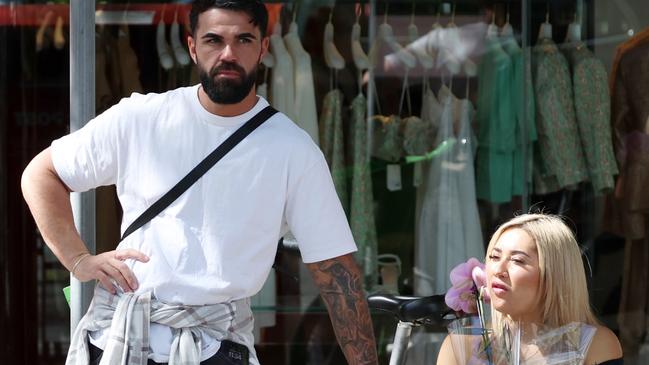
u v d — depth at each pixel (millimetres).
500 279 9203
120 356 8000
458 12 15719
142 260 8094
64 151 8453
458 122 15656
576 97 15594
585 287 9297
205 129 8234
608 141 15570
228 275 8125
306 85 15492
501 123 15594
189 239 8125
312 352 15383
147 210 8219
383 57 15703
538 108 15578
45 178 8445
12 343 15719
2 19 15641
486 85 15672
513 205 15594
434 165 15641
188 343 8008
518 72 15594
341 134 15594
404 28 15703
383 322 15016
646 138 15609
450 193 15594
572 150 15516
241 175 8156
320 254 8406
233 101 8062
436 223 15578
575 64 15594
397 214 15656
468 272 9438
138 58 15305
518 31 15656
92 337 8352
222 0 8031
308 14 15555
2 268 15656
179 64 15344
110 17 15242
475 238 15555
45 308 15867
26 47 15719
